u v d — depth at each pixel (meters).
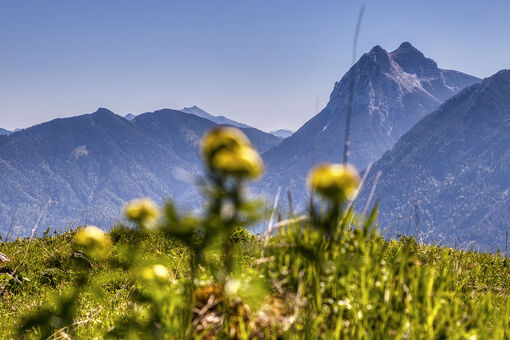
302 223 0.95
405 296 1.01
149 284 0.87
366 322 0.94
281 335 0.93
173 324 0.88
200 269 0.97
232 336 0.92
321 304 0.96
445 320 0.96
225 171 0.72
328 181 0.80
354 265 0.97
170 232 0.74
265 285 0.95
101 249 0.87
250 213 0.73
